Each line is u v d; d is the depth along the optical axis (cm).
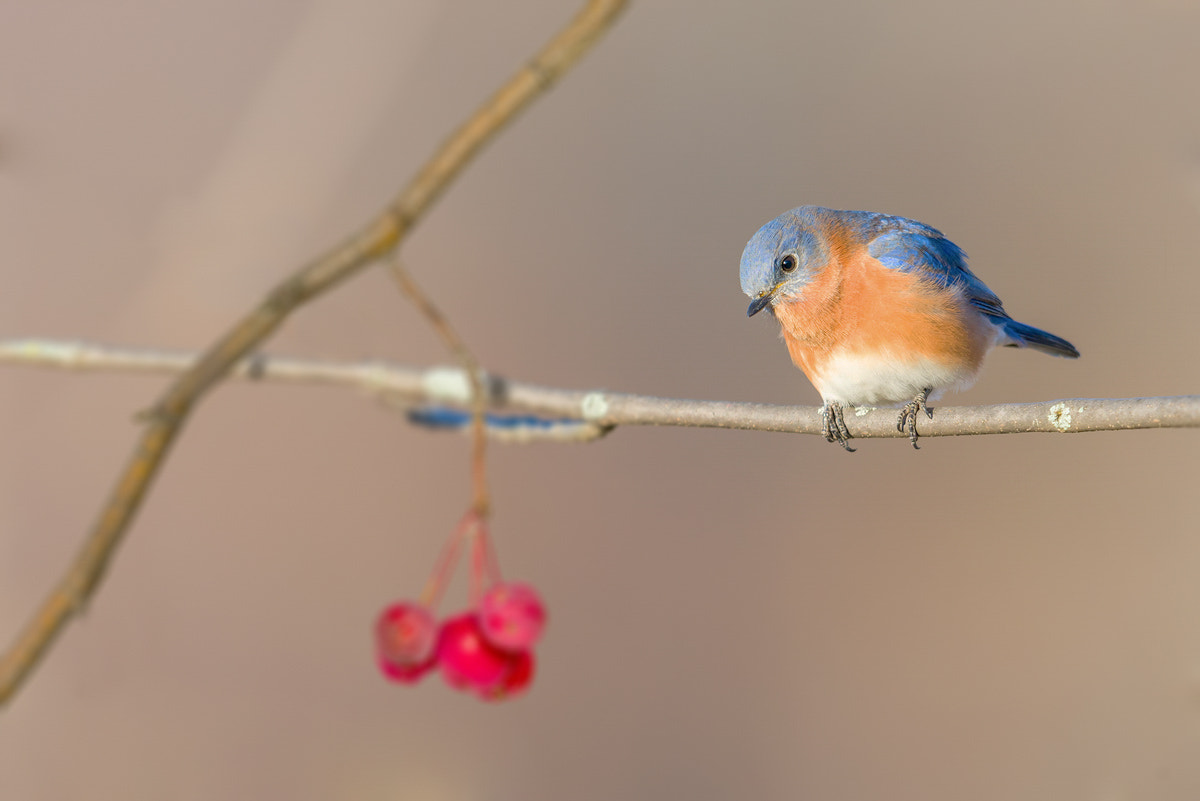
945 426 506
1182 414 500
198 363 451
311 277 455
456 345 495
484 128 453
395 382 509
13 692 439
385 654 497
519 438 507
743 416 505
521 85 455
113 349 507
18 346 507
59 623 444
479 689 498
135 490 450
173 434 452
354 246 458
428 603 497
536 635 497
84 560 444
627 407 506
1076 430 502
